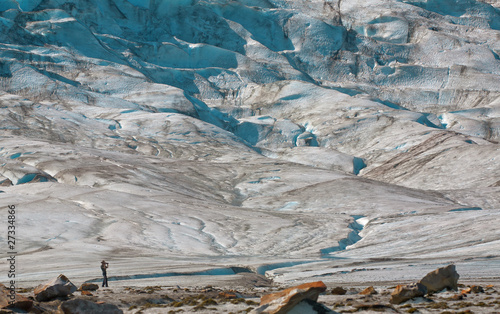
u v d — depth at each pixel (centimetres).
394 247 6281
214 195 11112
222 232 7131
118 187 9731
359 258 5444
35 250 5453
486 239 5841
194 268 4166
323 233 7312
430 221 7538
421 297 2139
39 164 11494
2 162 11106
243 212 8550
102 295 2509
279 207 10319
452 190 11800
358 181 11788
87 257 4938
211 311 1997
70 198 8294
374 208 9512
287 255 5919
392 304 2111
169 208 8219
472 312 1742
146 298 2409
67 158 12069
